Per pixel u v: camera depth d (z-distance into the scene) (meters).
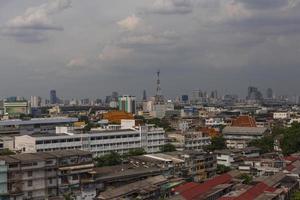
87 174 179.25
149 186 175.62
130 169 199.62
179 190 170.88
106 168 196.50
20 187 157.62
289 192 175.88
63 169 171.62
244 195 153.25
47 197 165.38
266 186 170.62
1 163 151.88
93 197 176.00
